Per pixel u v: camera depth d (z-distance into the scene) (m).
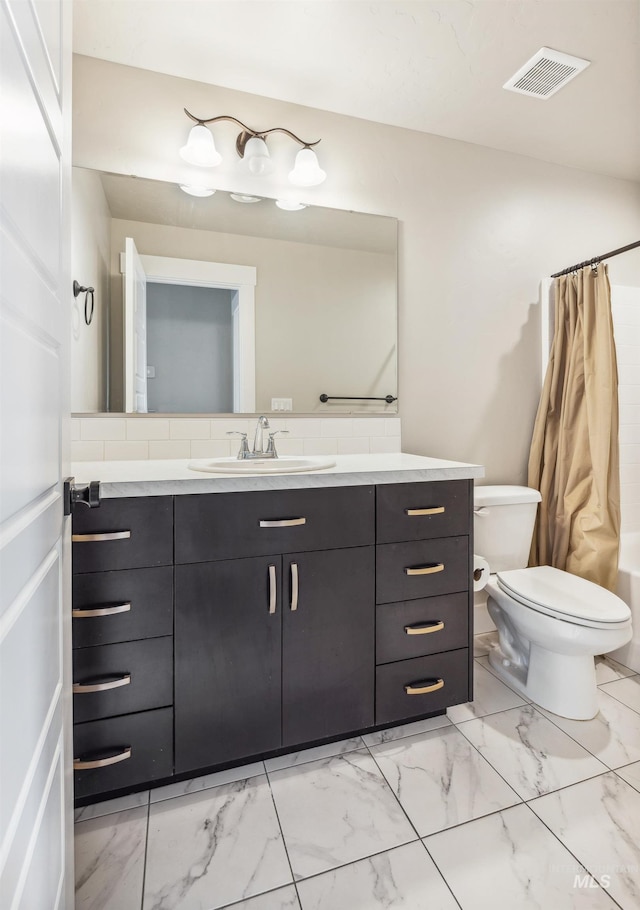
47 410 0.69
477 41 1.67
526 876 1.08
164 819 1.24
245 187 1.90
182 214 1.82
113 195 1.74
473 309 2.29
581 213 2.52
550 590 1.74
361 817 1.24
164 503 1.25
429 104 1.99
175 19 1.55
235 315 1.89
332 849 1.15
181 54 1.70
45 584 0.69
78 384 1.71
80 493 0.88
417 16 1.56
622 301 2.60
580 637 1.55
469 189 2.27
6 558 0.49
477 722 1.64
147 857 1.13
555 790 1.32
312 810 1.27
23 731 0.56
